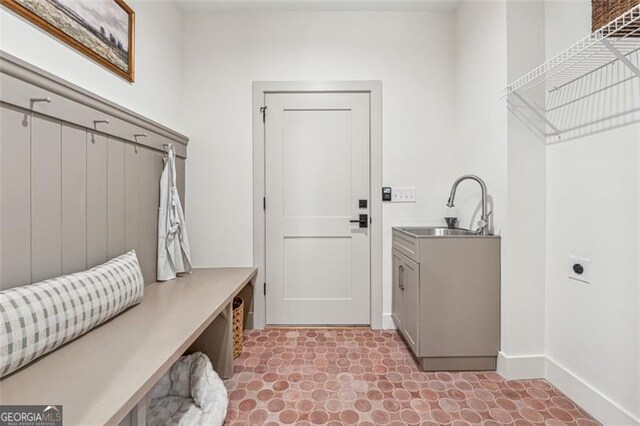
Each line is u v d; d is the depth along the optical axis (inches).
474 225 85.4
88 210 58.6
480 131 81.8
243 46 98.5
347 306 100.2
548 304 69.4
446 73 98.0
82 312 47.2
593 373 57.7
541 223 69.9
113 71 66.2
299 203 100.1
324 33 98.0
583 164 59.8
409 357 80.0
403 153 98.3
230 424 55.3
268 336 92.8
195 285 79.3
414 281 74.5
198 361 63.7
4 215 43.4
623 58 48.4
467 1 89.1
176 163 92.6
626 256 51.7
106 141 63.3
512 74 69.4
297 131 99.6
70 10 54.6
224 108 98.8
